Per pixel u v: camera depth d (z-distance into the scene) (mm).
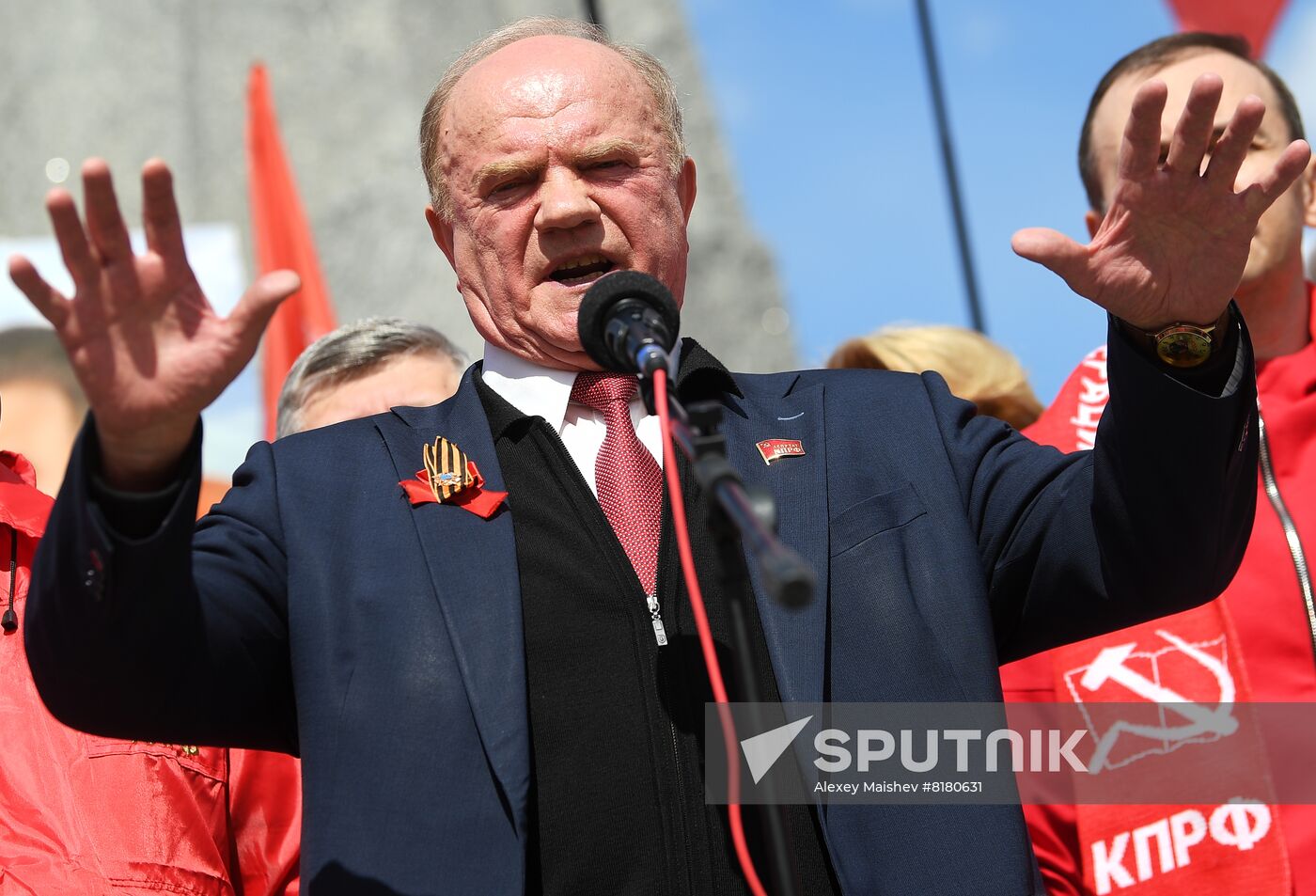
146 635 6324
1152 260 6637
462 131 8266
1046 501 7445
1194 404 6637
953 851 6758
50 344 17531
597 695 7031
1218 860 9422
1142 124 6426
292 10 35156
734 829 6164
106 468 6238
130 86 34000
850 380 8172
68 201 5891
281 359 17797
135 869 8906
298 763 10039
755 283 36656
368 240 33281
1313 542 9875
